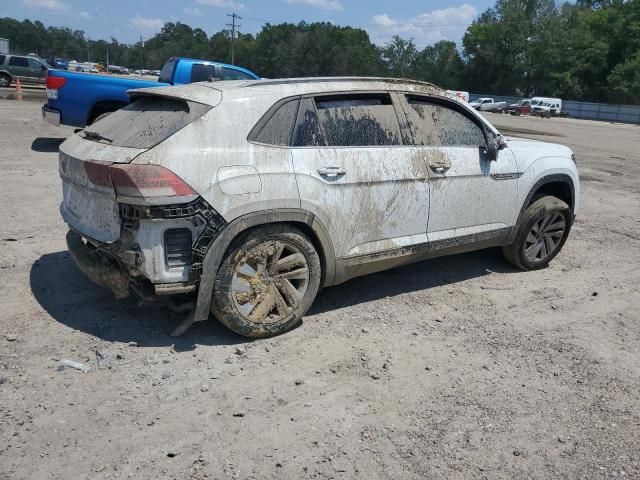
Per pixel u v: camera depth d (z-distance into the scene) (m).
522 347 4.12
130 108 4.22
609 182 11.76
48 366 3.50
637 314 4.83
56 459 2.73
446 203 4.75
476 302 4.90
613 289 5.39
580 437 3.13
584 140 24.97
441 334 4.26
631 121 63.47
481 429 3.15
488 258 6.10
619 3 85.88
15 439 2.84
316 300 4.75
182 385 3.38
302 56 99.12
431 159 4.64
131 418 3.06
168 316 4.22
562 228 5.83
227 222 3.59
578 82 82.50
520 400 3.45
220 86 3.99
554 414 3.33
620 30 79.62
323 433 3.04
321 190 3.99
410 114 4.63
